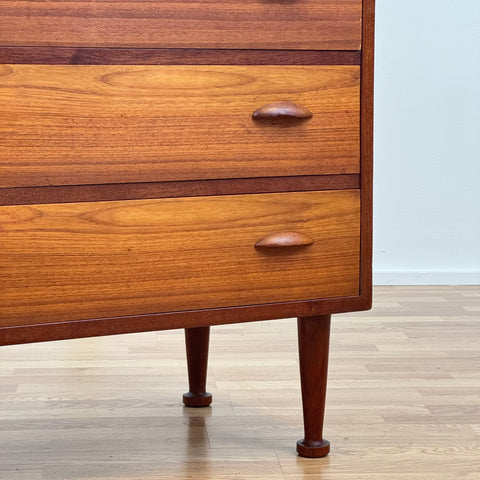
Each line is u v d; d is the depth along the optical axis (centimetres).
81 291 133
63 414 178
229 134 138
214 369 209
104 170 131
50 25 126
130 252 135
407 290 310
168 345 233
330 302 148
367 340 237
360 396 189
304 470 149
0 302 128
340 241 147
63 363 215
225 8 135
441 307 280
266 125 140
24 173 127
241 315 142
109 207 133
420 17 316
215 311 140
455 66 318
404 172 321
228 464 152
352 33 143
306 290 146
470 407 182
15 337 129
